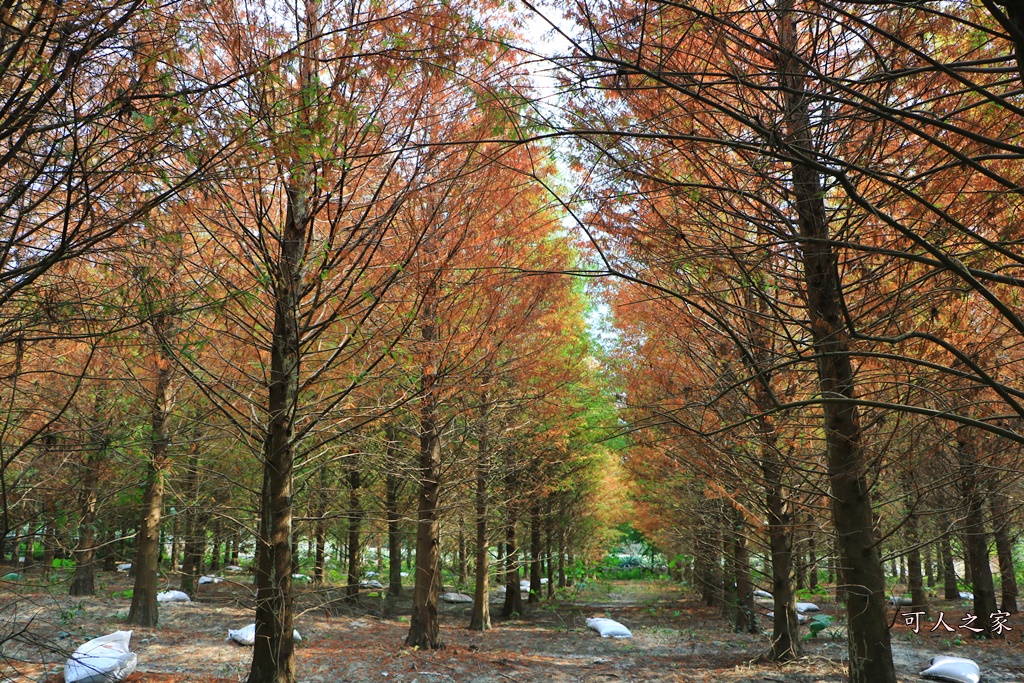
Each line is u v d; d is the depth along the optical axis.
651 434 9.19
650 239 5.16
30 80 3.63
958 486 8.12
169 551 35.06
